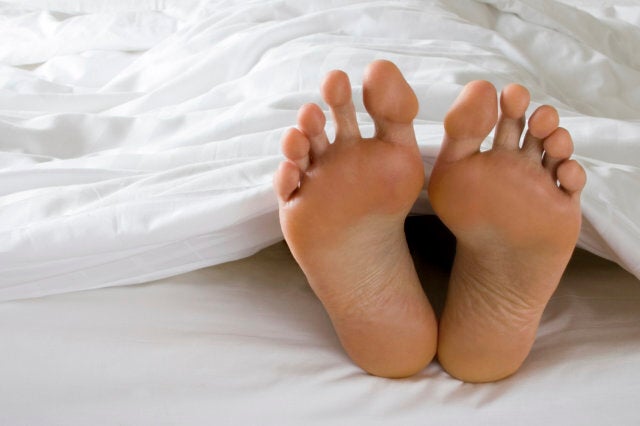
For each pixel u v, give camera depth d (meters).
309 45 1.07
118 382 0.78
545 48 1.13
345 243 0.74
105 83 1.27
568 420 0.80
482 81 0.71
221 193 0.80
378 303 0.77
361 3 1.16
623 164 0.87
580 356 0.82
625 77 1.11
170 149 0.92
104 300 0.82
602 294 0.87
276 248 0.91
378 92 0.70
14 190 0.88
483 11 1.22
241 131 0.93
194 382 0.79
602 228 0.79
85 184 0.85
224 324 0.82
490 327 0.78
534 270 0.75
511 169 0.72
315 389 0.80
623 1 1.57
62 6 1.60
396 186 0.72
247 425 0.79
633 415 0.80
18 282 0.80
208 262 0.83
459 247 0.77
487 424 0.80
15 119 1.03
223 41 1.17
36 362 0.78
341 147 0.73
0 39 1.38
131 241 0.79
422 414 0.80
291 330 0.83
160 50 1.24
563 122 0.91
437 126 0.86
